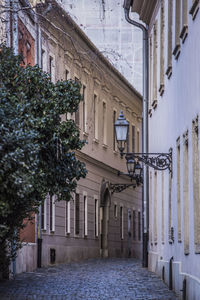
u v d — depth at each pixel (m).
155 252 29.89
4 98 16.59
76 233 41.22
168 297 19.61
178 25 22.47
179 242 21.27
